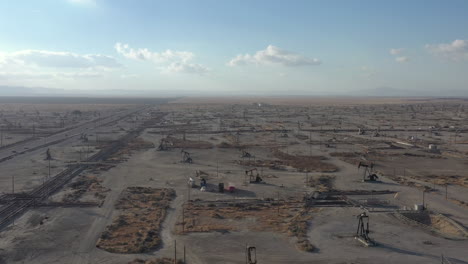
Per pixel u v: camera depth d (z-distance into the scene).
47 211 62.12
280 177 89.75
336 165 105.06
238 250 47.72
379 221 59.62
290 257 46.00
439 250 48.59
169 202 68.38
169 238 51.41
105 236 51.16
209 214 61.66
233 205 67.06
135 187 78.44
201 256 45.78
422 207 64.69
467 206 67.50
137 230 53.53
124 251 46.50
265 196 73.12
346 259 45.66
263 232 53.91
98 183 81.94
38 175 89.06
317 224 57.78
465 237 52.97
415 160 113.06
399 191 77.75
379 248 49.06
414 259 45.84
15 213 60.81
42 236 51.28
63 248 47.53
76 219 58.31
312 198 71.44
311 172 95.62
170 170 96.81
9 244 48.47
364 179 86.25
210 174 92.25
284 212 63.34
